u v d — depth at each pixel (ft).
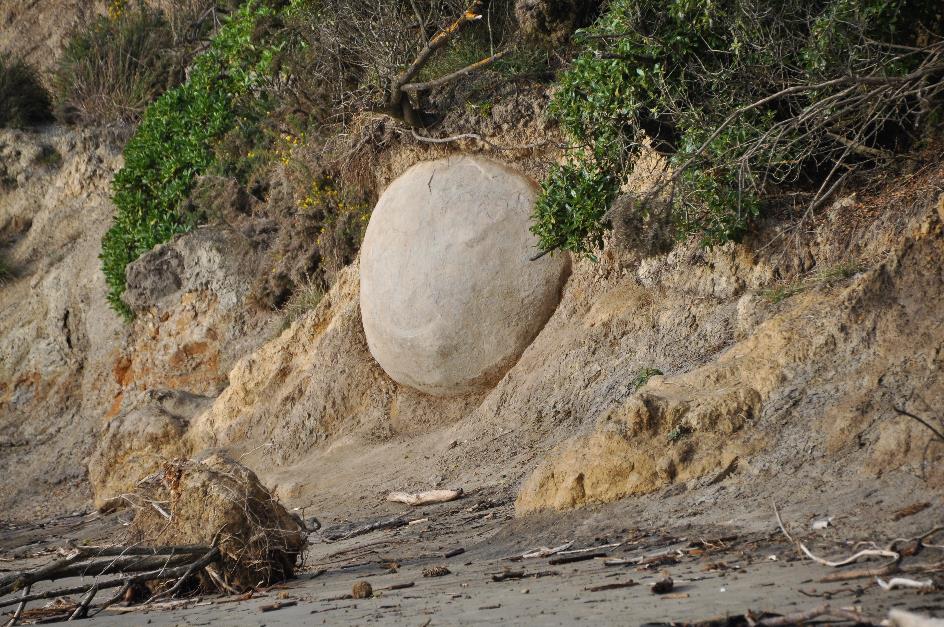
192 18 161.79
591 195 76.02
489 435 77.46
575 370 76.02
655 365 70.38
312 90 108.88
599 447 52.39
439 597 36.32
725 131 65.26
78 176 161.27
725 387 52.85
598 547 44.04
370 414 93.66
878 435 44.37
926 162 63.26
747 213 67.00
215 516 47.91
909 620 22.88
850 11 61.52
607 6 84.89
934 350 46.09
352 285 103.24
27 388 145.79
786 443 47.88
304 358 104.17
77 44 169.37
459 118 92.02
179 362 123.85
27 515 122.21
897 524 36.45
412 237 89.45
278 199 117.08
